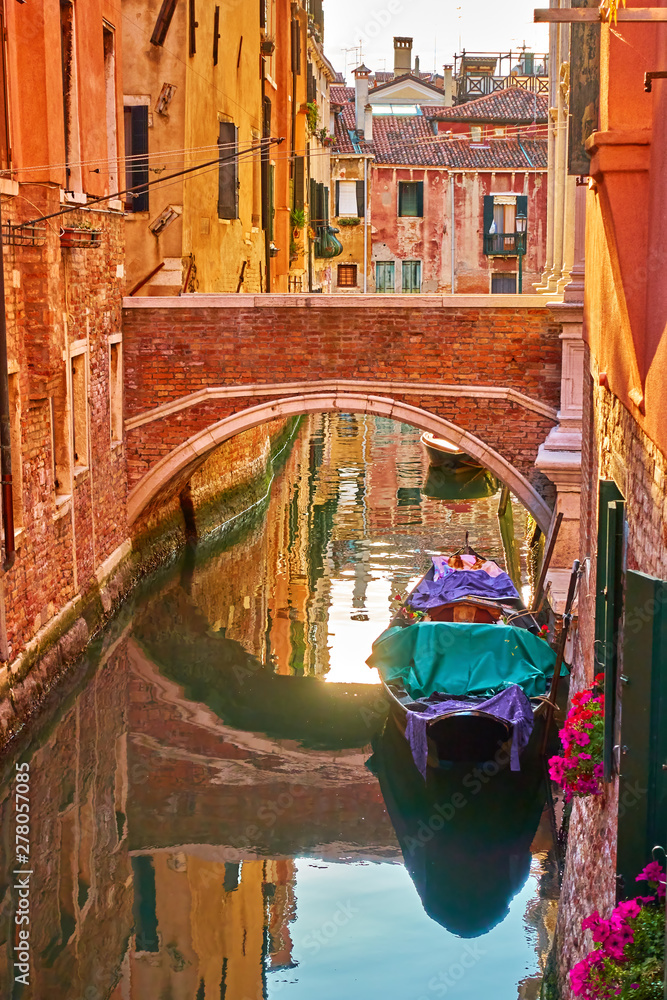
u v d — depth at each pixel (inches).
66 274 515.2
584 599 399.2
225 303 621.0
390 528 848.9
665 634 193.0
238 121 851.4
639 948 185.0
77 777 423.5
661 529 197.8
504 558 750.5
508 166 1594.5
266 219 999.0
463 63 1966.0
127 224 669.9
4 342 409.7
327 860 375.6
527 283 1625.2
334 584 697.6
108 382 598.2
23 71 445.4
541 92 1771.7
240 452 888.9
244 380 626.8
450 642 462.3
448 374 614.9
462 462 1039.6
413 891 356.5
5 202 428.8
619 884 199.0
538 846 388.8
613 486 241.9
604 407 320.8
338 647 585.9
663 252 208.2
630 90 243.3
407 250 1626.5
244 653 575.8
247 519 879.1
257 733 479.2
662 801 195.6
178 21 661.3
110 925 330.0
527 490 617.0
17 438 438.6
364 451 1232.8
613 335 288.4
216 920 335.3
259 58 962.1
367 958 319.3
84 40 546.9
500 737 414.0
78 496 538.3
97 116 573.6
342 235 1626.5
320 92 1551.4
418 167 1600.6
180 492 761.6
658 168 223.1
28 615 450.6
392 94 1860.2
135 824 394.3
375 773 444.5
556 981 285.4
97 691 514.3
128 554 644.1
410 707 430.9
